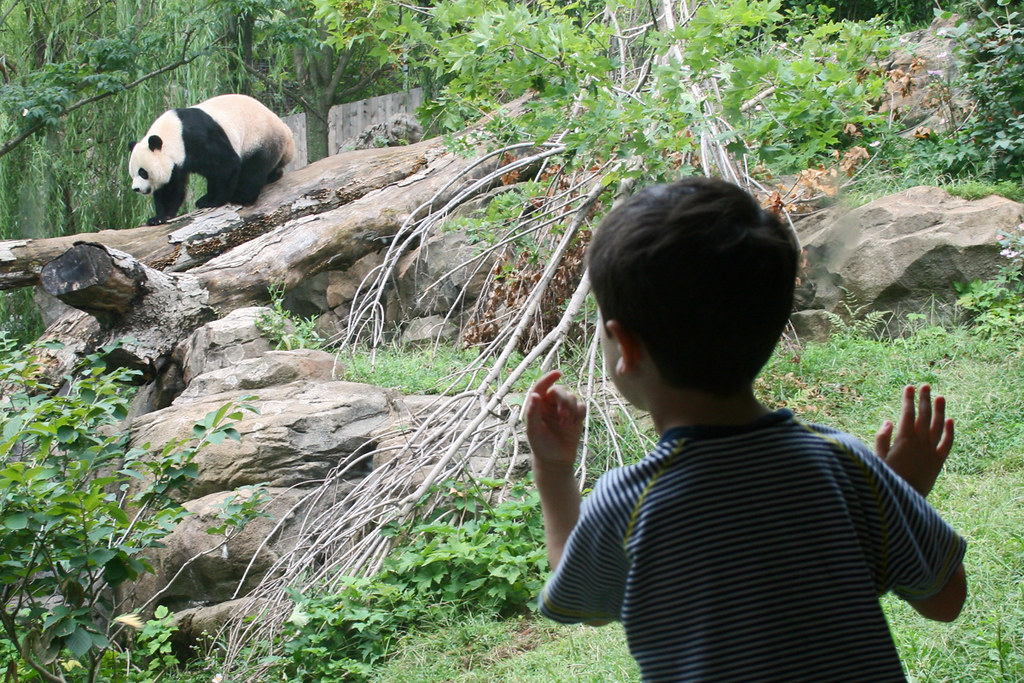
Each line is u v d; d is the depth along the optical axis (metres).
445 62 6.25
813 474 1.37
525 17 5.48
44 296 11.55
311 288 10.23
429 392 7.16
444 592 4.76
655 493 1.36
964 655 3.11
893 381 6.16
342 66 16.98
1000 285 6.88
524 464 5.89
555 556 1.62
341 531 5.37
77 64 12.70
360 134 15.61
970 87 8.66
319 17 6.14
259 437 5.93
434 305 9.45
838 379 6.30
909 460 1.68
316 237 9.39
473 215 8.35
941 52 9.62
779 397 6.14
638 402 1.51
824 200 7.18
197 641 5.11
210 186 10.51
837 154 5.69
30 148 12.61
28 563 3.80
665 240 1.36
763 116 5.04
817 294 7.46
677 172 5.70
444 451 5.45
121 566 3.77
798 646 1.28
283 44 14.89
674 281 1.35
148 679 4.58
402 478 5.26
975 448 5.13
